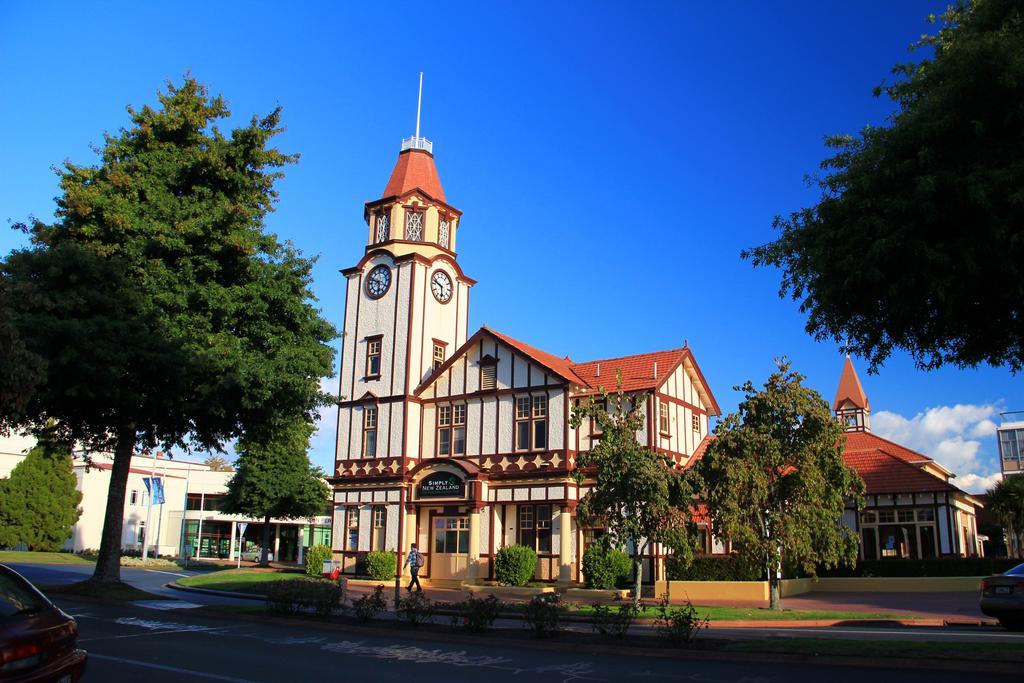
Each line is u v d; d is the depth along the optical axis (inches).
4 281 622.8
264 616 722.8
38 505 2132.1
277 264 1015.0
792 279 529.7
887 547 1519.4
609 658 517.0
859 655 485.4
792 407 930.7
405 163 1766.7
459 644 583.2
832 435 924.6
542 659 514.3
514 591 1278.3
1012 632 713.6
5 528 2105.1
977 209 433.1
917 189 434.3
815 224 507.2
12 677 305.4
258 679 434.3
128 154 977.5
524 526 1409.9
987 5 487.8
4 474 2484.0
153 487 2032.5
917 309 481.4
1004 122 441.1
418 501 1515.7
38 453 2175.2
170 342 856.9
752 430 919.0
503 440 1461.6
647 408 1358.3
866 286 475.8
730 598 1138.7
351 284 1737.2
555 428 1403.8
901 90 519.5
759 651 510.6
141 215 927.0
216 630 647.1
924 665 464.8
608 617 587.5
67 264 825.5
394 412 1598.2
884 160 479.5
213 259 959.6
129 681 424.8
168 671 455.2
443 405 1567.4
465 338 1733.5
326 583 765.3
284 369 941.2
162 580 1348.4
